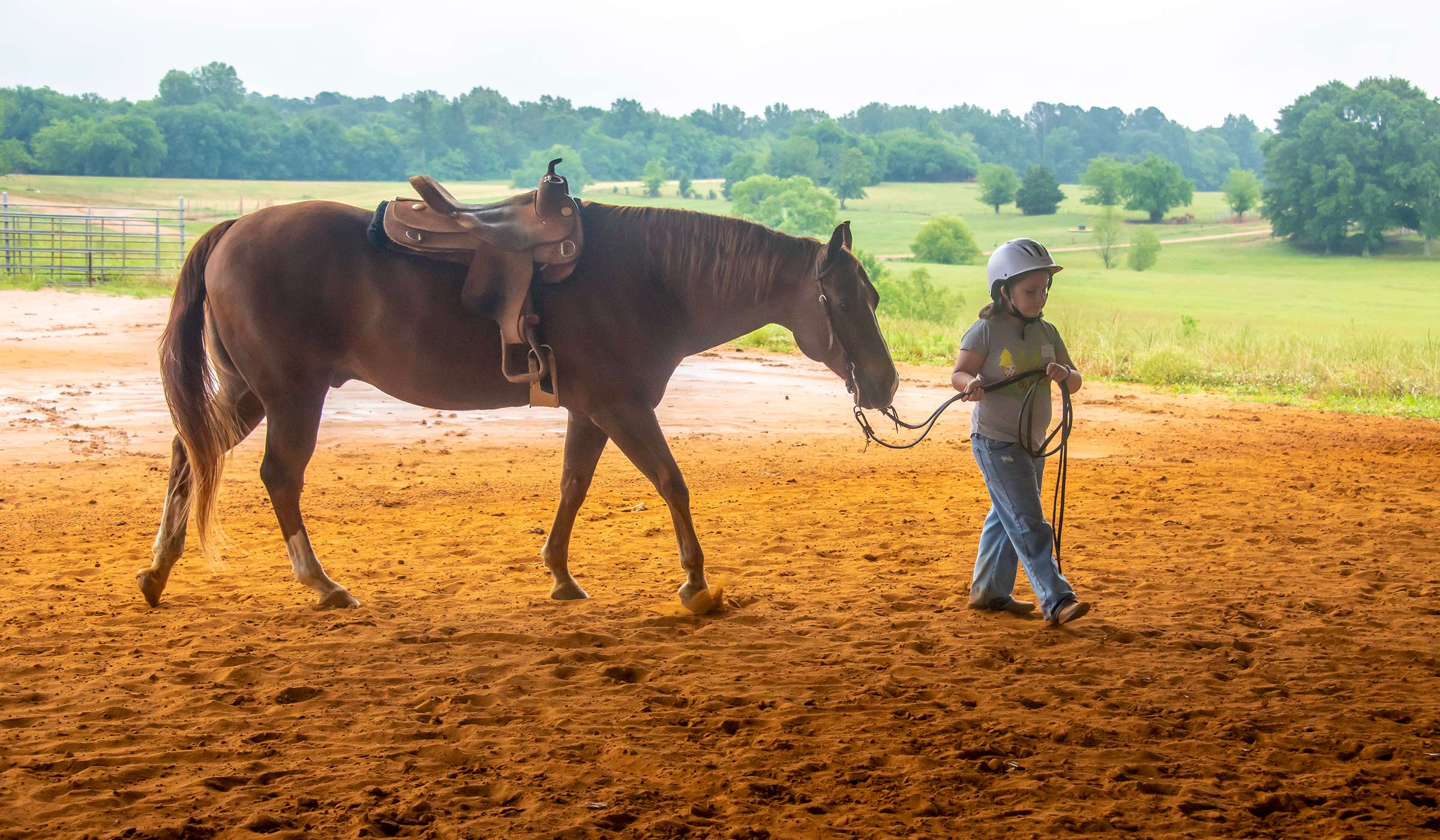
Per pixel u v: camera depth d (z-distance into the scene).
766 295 5.84
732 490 9.87
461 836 3.15
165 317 24.94
